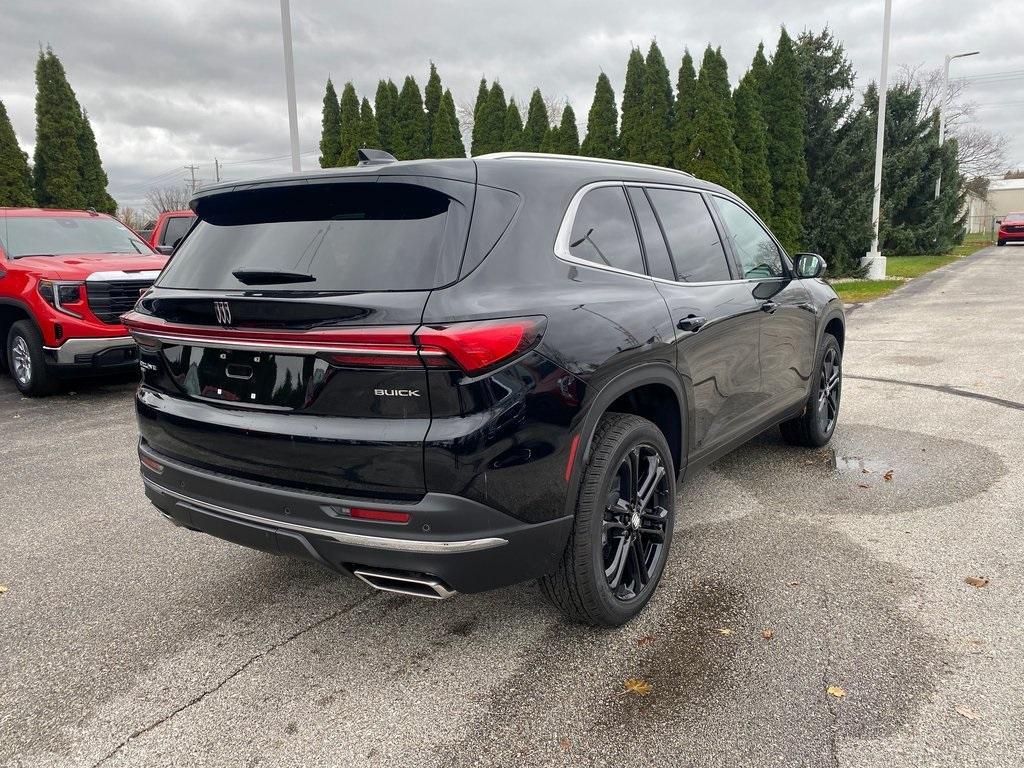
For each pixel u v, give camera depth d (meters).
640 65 20.11
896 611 2.94
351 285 2.35
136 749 2.30
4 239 7.94
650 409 3.23
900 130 27.56
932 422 5.73
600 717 2.38
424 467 2.22
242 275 2.50
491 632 2.92
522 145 25.41
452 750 2.25
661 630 2.87
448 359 2.18
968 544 3.53
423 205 2.47
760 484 4.45
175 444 2.79
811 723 2.30
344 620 3.06
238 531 2.61
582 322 2.55
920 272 22.27
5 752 2.30
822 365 4.96
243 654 2.83
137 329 2.92
